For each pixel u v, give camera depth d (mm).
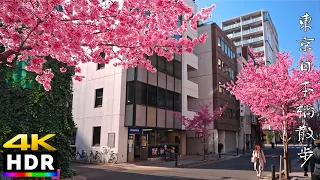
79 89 21844
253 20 77625
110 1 4867
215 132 29797
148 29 5504
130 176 12508
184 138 26250
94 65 21312
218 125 30156
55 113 11797
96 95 20859
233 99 36688
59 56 5754
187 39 5688
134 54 5914
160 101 21609
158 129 22219
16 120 10430
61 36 4605
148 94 20328
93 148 19781
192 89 26734
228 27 81938
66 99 12414
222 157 25203
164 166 17062
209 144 29531
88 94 21188
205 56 32281
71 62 6074
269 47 77062
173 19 5453
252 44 75938
